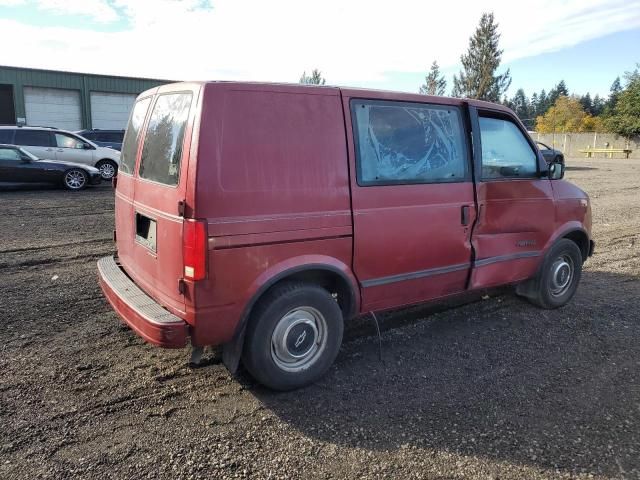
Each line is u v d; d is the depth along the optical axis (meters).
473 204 4.38
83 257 7.05
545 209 5.01
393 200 3.86
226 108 3.19
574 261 5.44
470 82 46.94
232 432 3.14
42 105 28.41
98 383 3.65
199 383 3.70
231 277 3.20
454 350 4.38
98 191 14.36
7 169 13.47
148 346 4.26
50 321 4.73
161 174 3.47
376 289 3.90
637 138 42.97
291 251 3.40
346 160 3.63
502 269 4.74
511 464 2.91
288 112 3.41
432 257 4.16
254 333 3.38
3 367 3.83
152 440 3.03
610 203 13.78
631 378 3.95
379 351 4.23
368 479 2.76
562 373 4.01
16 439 2.99
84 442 2.99
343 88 3.70
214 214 3.11
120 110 30.86
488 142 4.54
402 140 3.95
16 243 7.71
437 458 2.94
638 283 6.44
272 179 3.30
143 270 3.77
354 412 3.40
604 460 2.95
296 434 3.14
